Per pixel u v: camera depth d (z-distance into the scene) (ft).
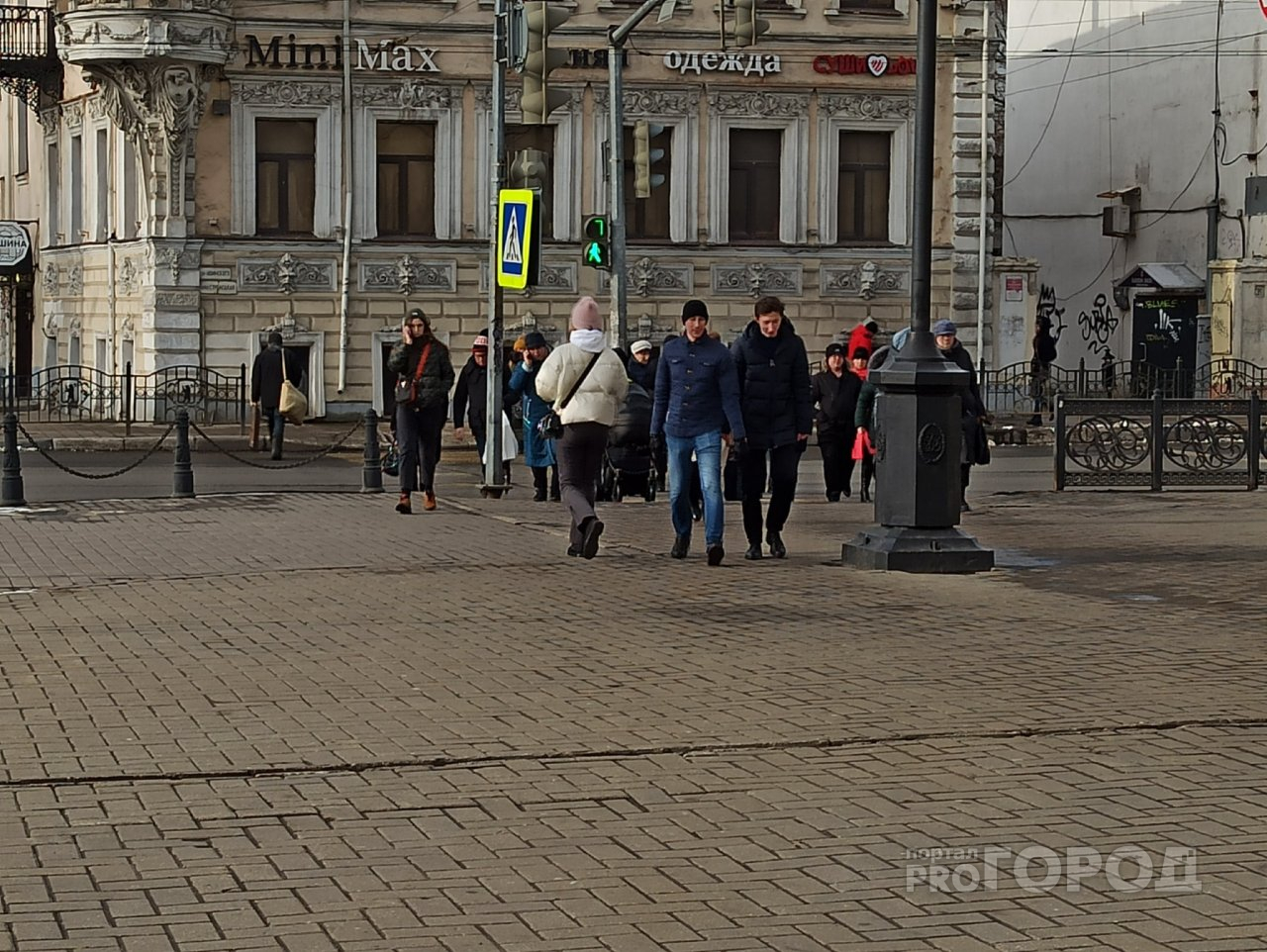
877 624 41.37
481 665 36.37
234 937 20.68
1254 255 151.84
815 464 99.55
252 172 126.52
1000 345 139.85
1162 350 162.81
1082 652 38.01
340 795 26.78
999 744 29.96
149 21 120.78
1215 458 77.92
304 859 23.65
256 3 125.80
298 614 42.55
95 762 28.43
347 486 82.79
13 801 26.32
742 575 49.26
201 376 125.08
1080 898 22.22
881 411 50.78
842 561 51.93
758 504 52.60
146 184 125.70
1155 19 165.27
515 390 71.92
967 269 138.21
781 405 52.08
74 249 141.79
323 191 127.75
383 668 36.04
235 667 36.09
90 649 37.93
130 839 24.47
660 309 133.80
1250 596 45.83
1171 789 27.27
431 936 20.77
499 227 72.54
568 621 41.60
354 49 127.44
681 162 133.08
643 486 69.21
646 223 133.80
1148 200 166.50
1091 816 25.77
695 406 51.34
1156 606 44.19
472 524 62.08
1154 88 165.58
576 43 131.13
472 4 129.08
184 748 29.40
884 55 135.54
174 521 62.69
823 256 135.64
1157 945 20.61
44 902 21.86
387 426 123.65
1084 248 176.24
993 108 138.00
